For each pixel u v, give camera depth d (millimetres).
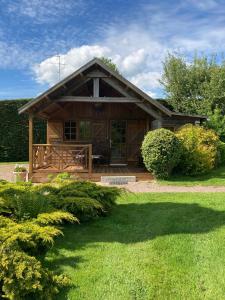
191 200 9078
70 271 4840
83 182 8180
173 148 13188
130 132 17703
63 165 14422
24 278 4023
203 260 5148
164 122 19094
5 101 22328
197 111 27266
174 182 12992
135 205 8531
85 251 5512
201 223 6883
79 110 17469
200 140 14359
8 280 3980
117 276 4676
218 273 4750
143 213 7715
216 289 4355
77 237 6168
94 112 17531
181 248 5590
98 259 5219
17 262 4148
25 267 4113
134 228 6645
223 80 26922
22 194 6555
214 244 5738
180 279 4586
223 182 12977
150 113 13992
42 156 15289
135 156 17672
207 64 28688
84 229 6613
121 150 17719
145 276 4660
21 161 22625
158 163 13258
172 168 13789
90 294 4266
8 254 4215
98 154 17578
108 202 7684
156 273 4734
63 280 4391
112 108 17531
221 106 27312
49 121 17469
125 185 12734
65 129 17562
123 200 9180
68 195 7305
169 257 5254
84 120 17531
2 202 5918
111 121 17625
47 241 5066
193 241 5895
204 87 27734
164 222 6977
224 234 6211
